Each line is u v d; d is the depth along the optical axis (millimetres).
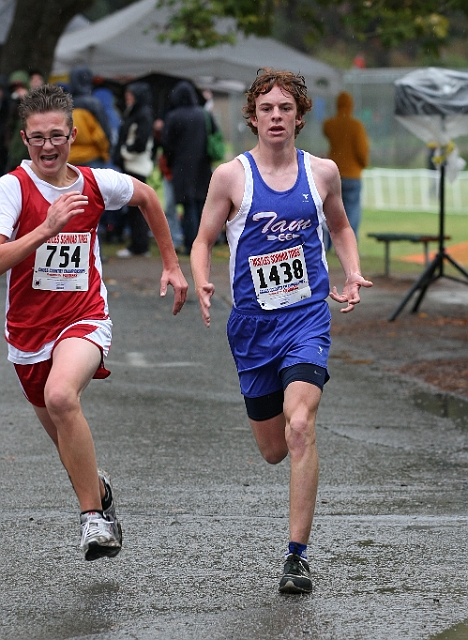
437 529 13891
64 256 12148
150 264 42906
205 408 21297
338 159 42625
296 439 11906
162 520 14320
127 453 17844
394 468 17000
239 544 13359
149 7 54906
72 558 12852
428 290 37656
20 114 11992
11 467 16922
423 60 97188
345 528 13938
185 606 11320
